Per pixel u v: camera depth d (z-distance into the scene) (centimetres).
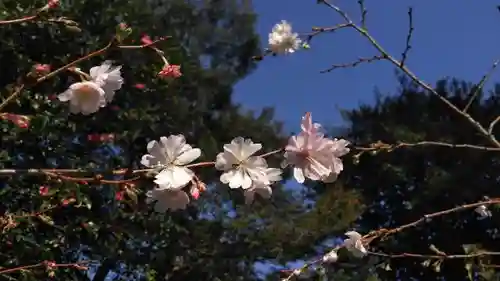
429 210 972
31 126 210
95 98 177
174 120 742
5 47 591
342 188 891
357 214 836
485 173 966
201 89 820
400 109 1072
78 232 592
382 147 287
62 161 631
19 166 600
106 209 627
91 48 596
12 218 336
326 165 186
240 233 795
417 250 949
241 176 182
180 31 838
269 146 845
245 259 795
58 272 538
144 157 181
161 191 180
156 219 686
